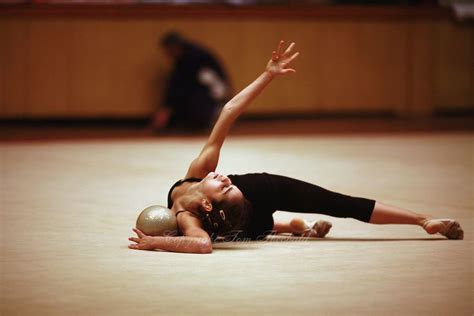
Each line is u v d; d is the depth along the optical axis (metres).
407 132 23.72
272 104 26.62
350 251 8.15
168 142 22.02
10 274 7.25
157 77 25.62
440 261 7.67
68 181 14.11
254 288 6.66
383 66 27.27
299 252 8.10
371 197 11.83
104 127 26.09
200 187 8.30
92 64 25.23
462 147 19.45
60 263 7.68
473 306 6.13
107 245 8.55
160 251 8.17
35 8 24.62
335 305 6.16
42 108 25.09
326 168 15.62
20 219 10.24
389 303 6.21
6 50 24.70
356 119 27.70
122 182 13.95
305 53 26.58
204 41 25.84
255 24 26.11
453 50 27.62
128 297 6.42
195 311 6.01
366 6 26.75
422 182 13.50
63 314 5.98
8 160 17.62
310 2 27.41
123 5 25.11
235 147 20.23
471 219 9.95
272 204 8.51
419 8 27.11
